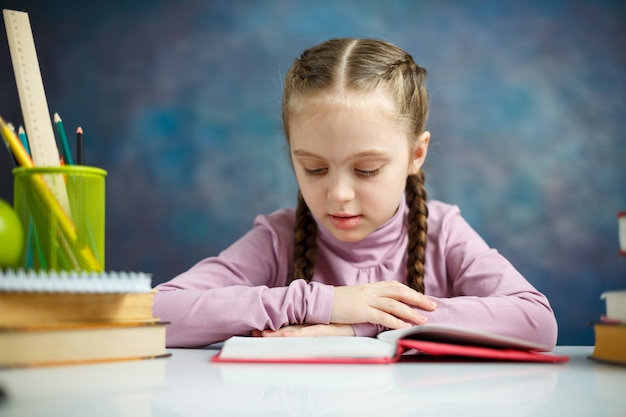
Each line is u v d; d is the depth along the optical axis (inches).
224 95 152.6
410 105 54.5
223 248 149.6
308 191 51.3
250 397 23.3
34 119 33.9
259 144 151.3
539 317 47.1
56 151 34.3
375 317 45.4
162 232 150.2
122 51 154.3
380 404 22.2
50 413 20.4
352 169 50.1
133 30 154.6
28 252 31.8
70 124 153.0
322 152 49.8
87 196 32.6
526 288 50.3
